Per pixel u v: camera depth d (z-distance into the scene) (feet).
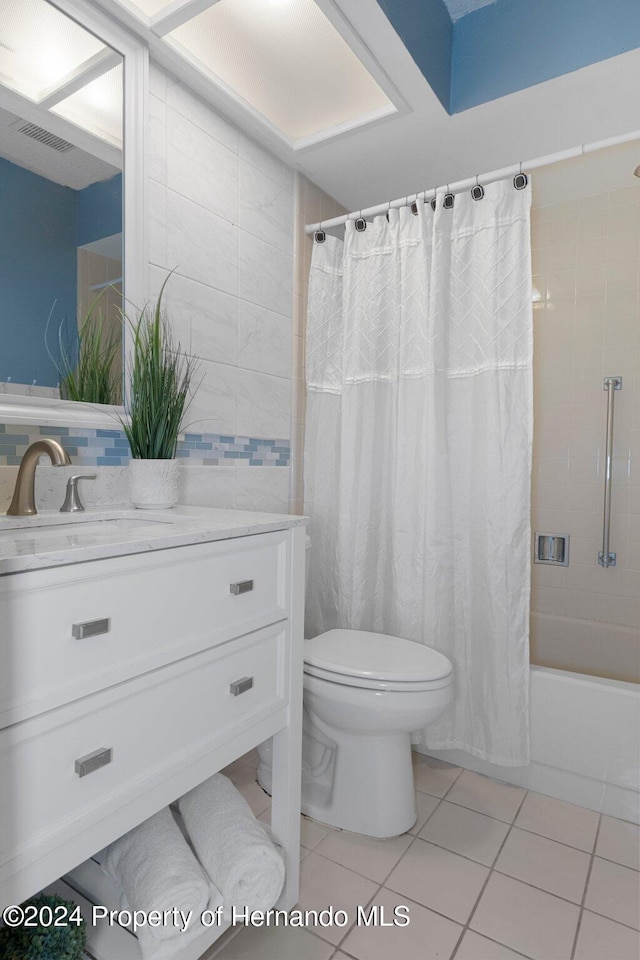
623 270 8.18
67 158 4.25
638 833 5.09
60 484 4.27
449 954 3.81
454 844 4.91
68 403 4.26
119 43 4.57
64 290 4.25
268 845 3.70
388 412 6.54
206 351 5.64
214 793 4.05
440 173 7.07
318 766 5.50
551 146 6.52
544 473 8.79
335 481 6.88
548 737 5.61
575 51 5.30
